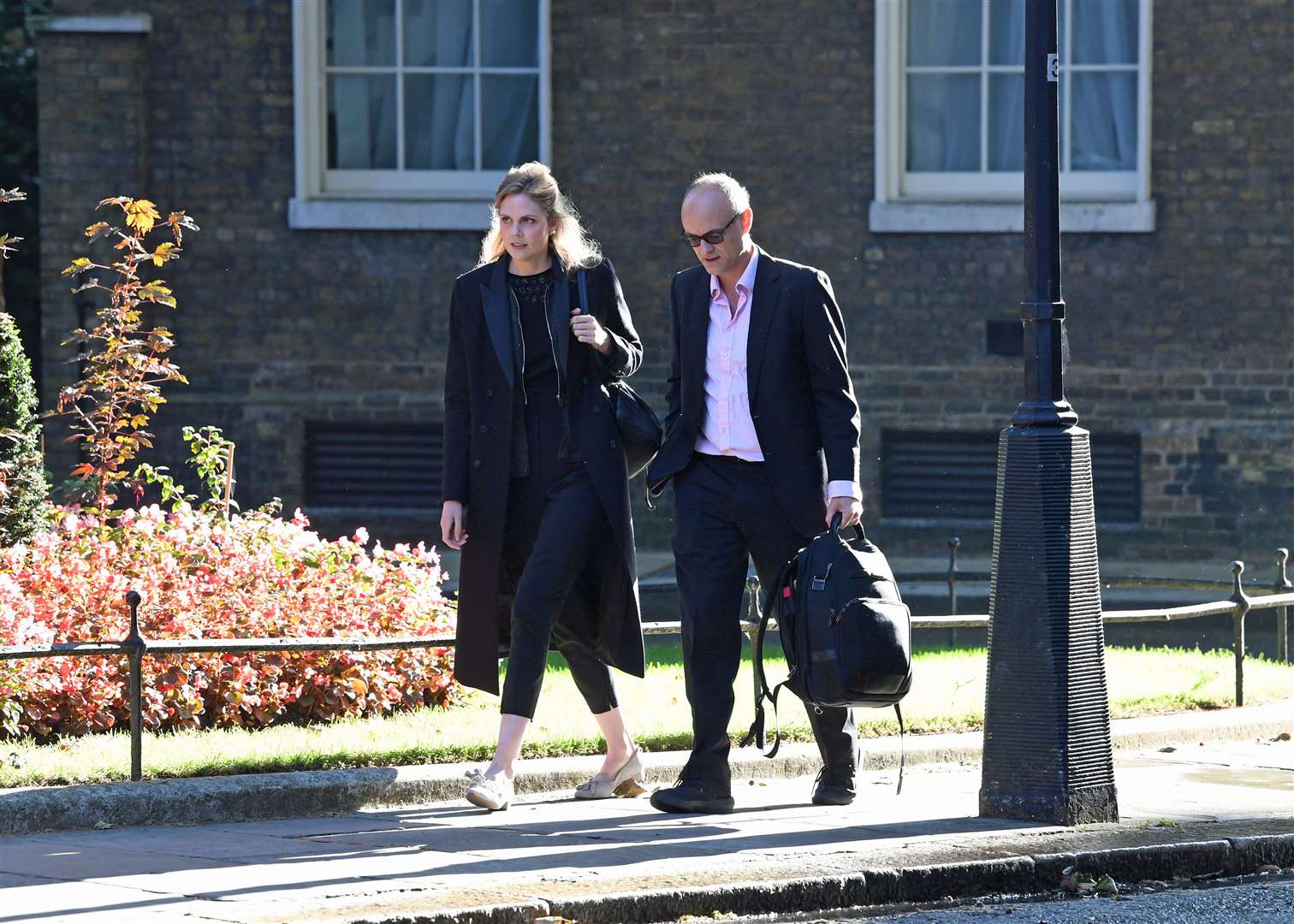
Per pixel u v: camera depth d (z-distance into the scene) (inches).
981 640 1348.4
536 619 730.2
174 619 908.6
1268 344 1716.3
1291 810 761.0
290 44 1766.7
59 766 773.9
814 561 723.4
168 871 626.5
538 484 745.6
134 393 1143.0
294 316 1781.5
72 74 1752.0
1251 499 1716.3
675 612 1477.6
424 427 1780.3
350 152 1814.7
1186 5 1716.3
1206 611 1031.6
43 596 912.9
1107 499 1752.0
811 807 766.5
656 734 882.8
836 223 1755.7
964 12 1782.7
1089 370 1743.4
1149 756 922.1
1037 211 737.0
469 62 1807.3
